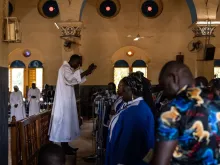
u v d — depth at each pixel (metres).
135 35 16.86
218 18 16.05
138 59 17.19
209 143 1.82
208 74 12.12
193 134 1.80
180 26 16.75
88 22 16.84
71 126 6.21
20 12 16.92
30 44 16.97
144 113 3.00
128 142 2.96
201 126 1.80
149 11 16.86
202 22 11.92
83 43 16.81
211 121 1.84
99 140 5.48
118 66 17.16
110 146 3.15
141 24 16.89
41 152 2.27
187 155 1.83
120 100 4.48
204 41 12.09
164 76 2.07
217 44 16.52
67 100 6.09
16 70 17.27
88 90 16.70
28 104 15.23
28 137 4.72
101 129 5.45
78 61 6.16
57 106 6.06
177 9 16.78
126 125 2.98
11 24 4.34
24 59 17.30
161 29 16.84
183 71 2.03
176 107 1.84
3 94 4.29
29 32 16.97
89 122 13.73
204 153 1.81
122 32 16.89
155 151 1.84
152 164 1.86
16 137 4.19
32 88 15.02
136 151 2.93
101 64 16.84
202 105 1.85
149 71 16.91
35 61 17.23
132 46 16.92
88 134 10.04
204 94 1.92
